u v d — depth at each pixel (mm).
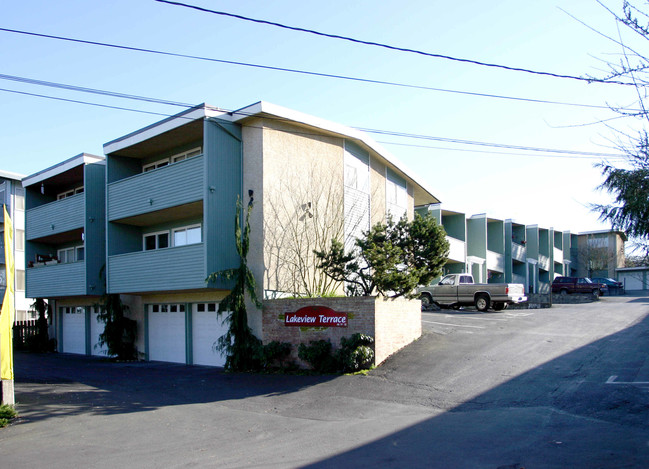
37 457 8711
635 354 14859
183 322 20125
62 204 24531
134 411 12102
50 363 21734
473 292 28234
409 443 8594
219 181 17328
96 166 23328
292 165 18844
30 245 27078
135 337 21906
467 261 38219
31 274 26016
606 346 16141
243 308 17016
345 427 9977
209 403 12742
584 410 10352
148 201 19250
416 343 17531
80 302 26156
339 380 14234
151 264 18828
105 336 21656
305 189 19328
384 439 8938
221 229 17297
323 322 15961
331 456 8031
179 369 18438
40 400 13516
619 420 9570
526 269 47062
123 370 18734
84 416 11719
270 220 17688
